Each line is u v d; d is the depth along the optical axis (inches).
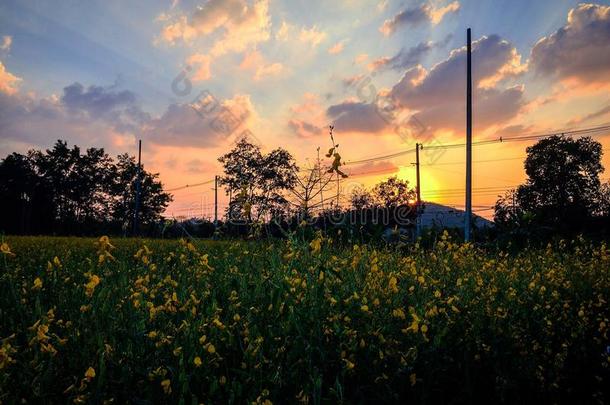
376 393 120.0
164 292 145.6
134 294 129.6
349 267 167.5
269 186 1286.9
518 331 188.9
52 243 489.1
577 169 2321.6
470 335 167.5
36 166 2847.0
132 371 101.2
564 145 2336.4
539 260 338.0
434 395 145.3
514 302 209.0
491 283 228.1
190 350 105.5
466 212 709.9
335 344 127.2
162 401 96.3
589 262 324.2
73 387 92.0
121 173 2906.0
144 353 108.2
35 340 99.8
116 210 2888.8
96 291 140.9
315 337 120.3
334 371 122.0
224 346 116.6
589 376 193.9
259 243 206.5
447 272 227.0
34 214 2706.7
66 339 104.6
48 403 93.3
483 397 160.9
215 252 198.7
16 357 101.6
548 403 176.6
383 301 155.1
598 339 206.1
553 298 228.8
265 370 107.9
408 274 190.5
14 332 119.2
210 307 126.3
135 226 1637.6
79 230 2361.0
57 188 2807.6
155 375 98.6
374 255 199.6
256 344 108.4
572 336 201.5
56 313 131.5
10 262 224.1
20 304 128.2
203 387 102.8
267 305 130.3
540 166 2384.4
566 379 188.2
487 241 531.5
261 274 149.1
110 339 108.7
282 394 106.1
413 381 128.6
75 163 2856.8
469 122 736.3
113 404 97.0
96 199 2908.5
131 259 245.8
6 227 2677.2
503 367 166.9
